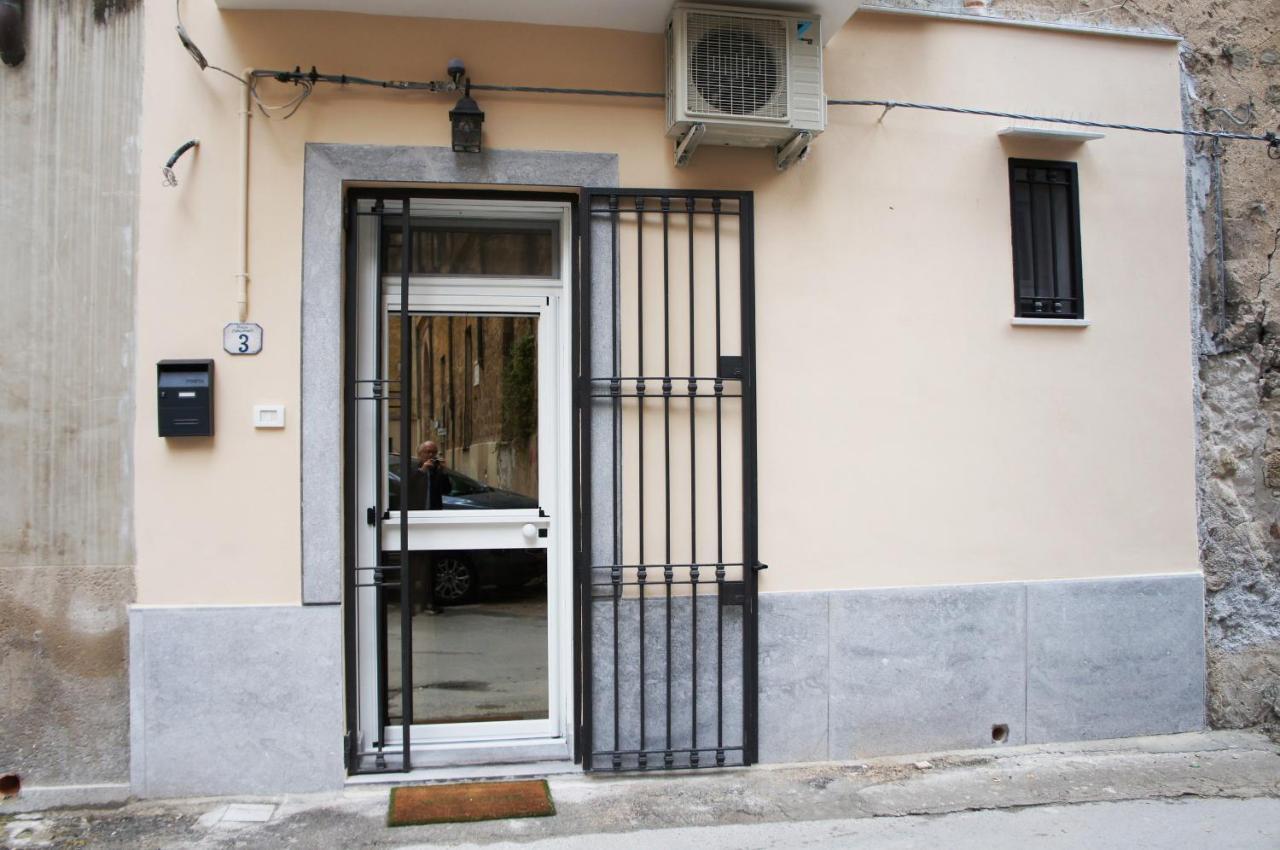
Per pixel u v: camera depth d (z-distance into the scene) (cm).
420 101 394
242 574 378
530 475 423
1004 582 441
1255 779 407
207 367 373
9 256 372
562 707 423
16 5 372
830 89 433
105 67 378
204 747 374
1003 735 441
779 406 421
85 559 372
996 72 455
